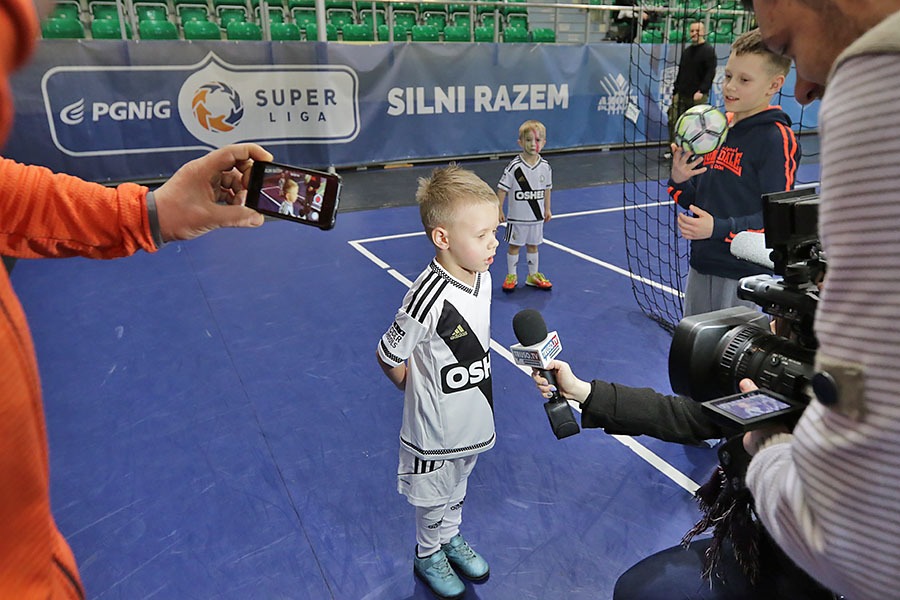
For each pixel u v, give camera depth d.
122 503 2.84
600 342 4.45
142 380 3.92
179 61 8.73
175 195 1.21
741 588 1.71
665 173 10.53
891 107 0.63
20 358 0.68
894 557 0.68
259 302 5.20
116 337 4.53
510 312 5.03
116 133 8.62
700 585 1.81
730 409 1.03
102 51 8.29
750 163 2.92
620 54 11.87
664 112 11.79
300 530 2.68
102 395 3.74
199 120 9.04
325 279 5.75
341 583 2.41
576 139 12.08
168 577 2.43
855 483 0.69
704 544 2.03
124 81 8.50
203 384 3.87
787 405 1.04
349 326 4.73
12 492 0.70
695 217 2.97
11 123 0.52
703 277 3.21
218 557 2.53
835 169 0.69
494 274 5.98
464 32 12.18
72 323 4.78
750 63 2.76
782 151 2.85
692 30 8.22
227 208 1.27
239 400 3.69
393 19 12.67
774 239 1.20
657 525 2.69
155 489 2.93
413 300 2.02
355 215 8.12
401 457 2.26
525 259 6.41
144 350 4.32
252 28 10.79
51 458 3.15
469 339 2.09
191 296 5.33
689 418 1.56
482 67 10.84
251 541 2.62
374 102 10.17
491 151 11.41
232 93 9.13
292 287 5.55
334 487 2.94
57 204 1.10
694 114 2.81
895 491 0.66
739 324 1.37
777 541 0.85
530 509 2.80
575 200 9.00
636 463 3.10
